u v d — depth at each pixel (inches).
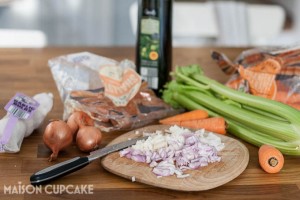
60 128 34.2
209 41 88.9
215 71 54.2
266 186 32.1
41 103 39.1
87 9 97.1
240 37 84.7
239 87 43.3
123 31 99.7
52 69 43.1
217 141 35.9
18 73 52.2
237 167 32.9
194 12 83.7
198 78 42.8
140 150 33.9
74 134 36.9
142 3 42.5
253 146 38.0
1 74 51.6
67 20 97.3
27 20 95.3
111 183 31.7
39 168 33.3
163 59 44.0
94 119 39.3
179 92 43.4
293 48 44.8
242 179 32.8
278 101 40.3
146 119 40.8
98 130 36.0
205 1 90.6
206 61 58.1
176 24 83.9
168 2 42.4
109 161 33.3
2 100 44.1
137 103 41.8
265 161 33.4
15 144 34.6
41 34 96.8
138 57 44.6
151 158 33.2
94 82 42.0
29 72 52.7
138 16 43.4
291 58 42.9
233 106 39.6
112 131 39.9
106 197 30.1
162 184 30.7
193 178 31.4
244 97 38.8
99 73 42.3
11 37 93.5
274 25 88.8
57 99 45.5
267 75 42.4
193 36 85.8
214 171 32.3
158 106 42.2
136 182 31.8
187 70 43.3
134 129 40.4
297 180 33.0
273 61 42.9
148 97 42.9
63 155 35.3
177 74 43.5
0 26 94.7
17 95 36.5
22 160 34.3
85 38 99.2
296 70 42.0
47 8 95.5
